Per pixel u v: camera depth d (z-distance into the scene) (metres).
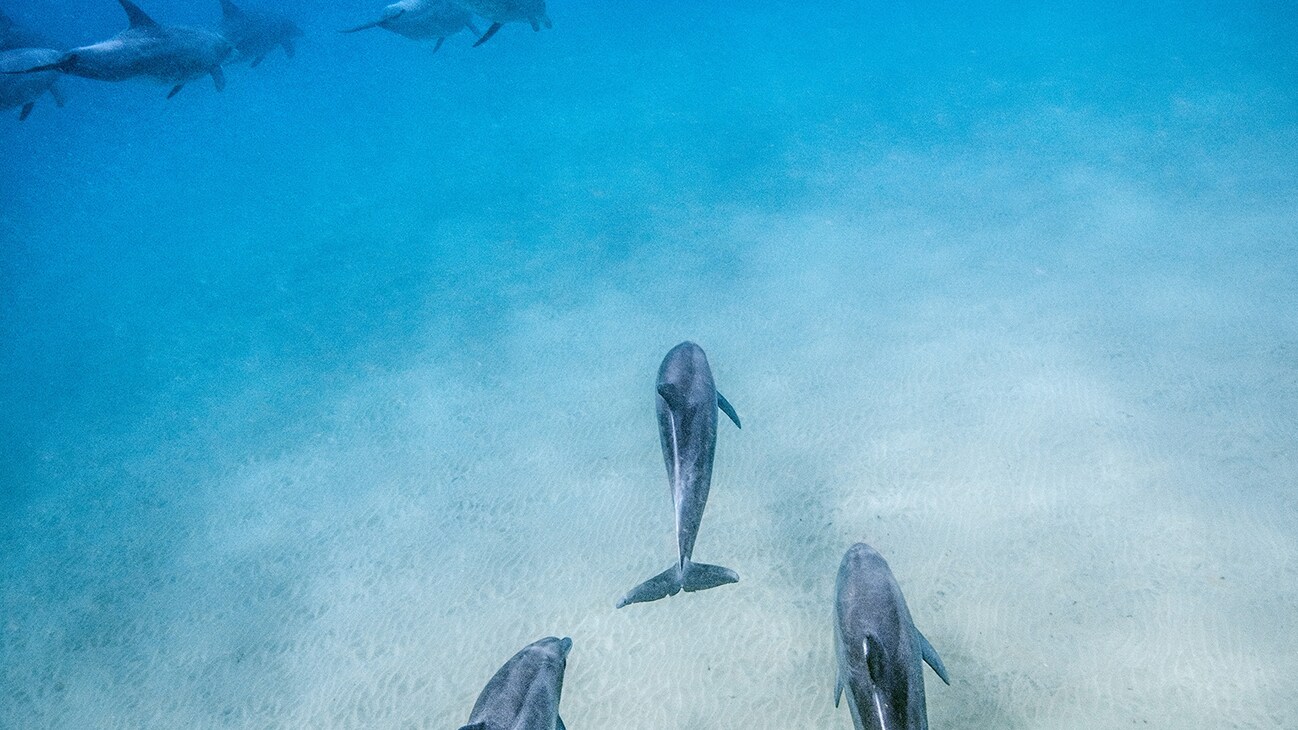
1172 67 24.52
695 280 15.01
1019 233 14.39
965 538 7.67
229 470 12.18
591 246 17.84
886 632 4.02
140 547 10.78
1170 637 6.21
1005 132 20.97
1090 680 6.02
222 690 8.21
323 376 14.51
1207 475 7.75
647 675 7.11
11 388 17.25
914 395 10.09
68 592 10.15
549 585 8.48
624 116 31.64
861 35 45.16
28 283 26.28
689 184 20.98
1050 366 10.09
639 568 8.38
